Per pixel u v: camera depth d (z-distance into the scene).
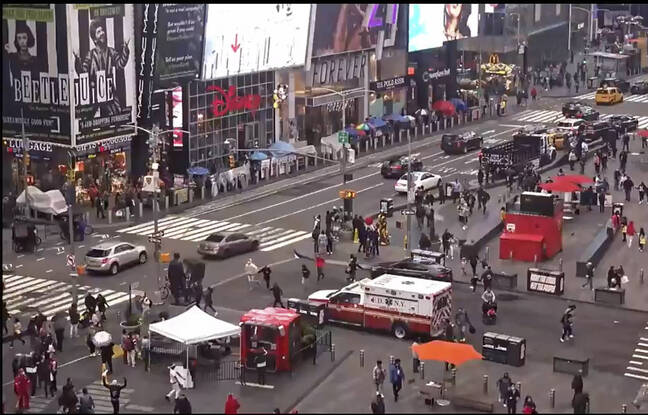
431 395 50.97
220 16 96.12
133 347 55.81
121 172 93.12
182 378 52.41
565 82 156.75
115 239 80.31
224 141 102.38
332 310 61.47
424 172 97.50
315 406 50.75
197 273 65.88
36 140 88.69
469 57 145.25
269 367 54.31
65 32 85.31
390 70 126.62
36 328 58.22
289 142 108.94
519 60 152.25
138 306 61.69
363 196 94.38
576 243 79.38
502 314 64.31
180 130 90.75
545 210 75.31
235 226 84.69
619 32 180.50
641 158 107.81
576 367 54.72
